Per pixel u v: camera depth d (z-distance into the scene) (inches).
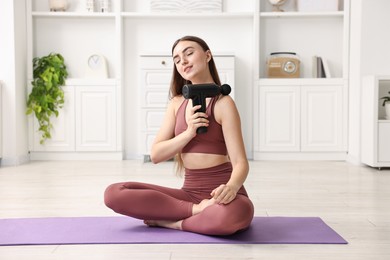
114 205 84.7
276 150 205.0
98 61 212.7
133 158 215.9
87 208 108.6
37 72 209.0
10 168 182.4
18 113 196.5
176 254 73.0
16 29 196.4
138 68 208.2
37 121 206.7
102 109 207.8
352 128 197.6
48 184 143.9
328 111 203.6
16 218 97.9
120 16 207.6
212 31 214.7
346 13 203.0
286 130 204.7
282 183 144.6
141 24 214.8
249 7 212.5
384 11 186.7
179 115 88.4
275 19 212.8
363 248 76.2
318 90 203.6
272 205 112.1
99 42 215.2
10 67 193.8
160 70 199.6
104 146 208.2
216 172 87.0
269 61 208.2
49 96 204.8
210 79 89.0
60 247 77.0
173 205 85.4
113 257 71.8
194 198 87.7
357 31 192.1
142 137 200.8
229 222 79.0
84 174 165.3
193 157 87.4
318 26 213.2
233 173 81.1
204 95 82.7
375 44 187.3
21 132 199.6
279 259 70.6
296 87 203.9
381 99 190.7
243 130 214.4
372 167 181.9
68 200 118.5
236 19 213.9
